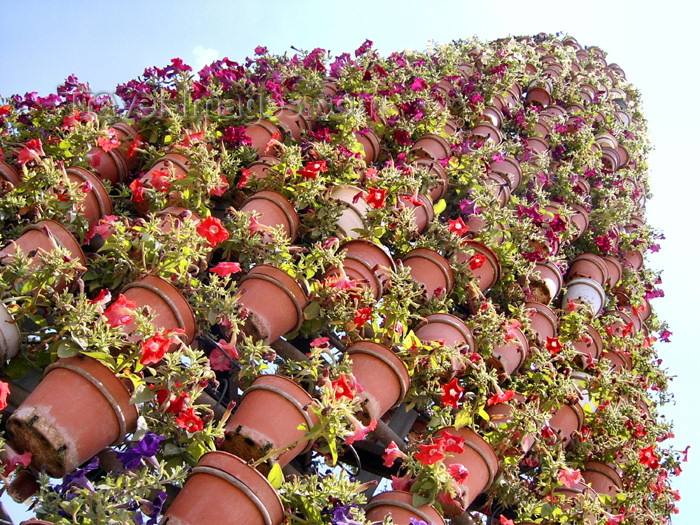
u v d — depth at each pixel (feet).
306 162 15.48
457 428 11.77
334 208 13.71
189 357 8.92
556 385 14.78
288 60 20.45
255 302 10.83
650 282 24.77
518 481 12.98
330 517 9.23
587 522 12.87
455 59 26.35
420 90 20.17
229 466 8.13
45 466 7.91
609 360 18.81
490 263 15.62
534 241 17.79
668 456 19.74
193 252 10.51
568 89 29.40
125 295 9.72
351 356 11.23
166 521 7.87
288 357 11.50
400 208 14.78
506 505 12.92
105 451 8.87
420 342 12.20
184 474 8.21
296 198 13.66
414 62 24.20
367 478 12.20
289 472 10.52
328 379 9.49
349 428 10.33
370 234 13.35
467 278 14.90
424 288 13.47
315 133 16.79
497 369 13.88
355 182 15.05
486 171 19.07
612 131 29.25
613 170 26.73
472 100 22.56
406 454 11.69
